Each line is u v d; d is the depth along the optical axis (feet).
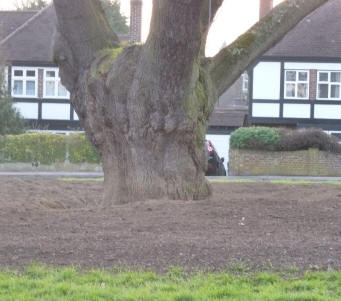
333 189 46.24
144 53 35.01
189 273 22.72
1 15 158.10
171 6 31.53
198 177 38.04
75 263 23.94
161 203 34.60
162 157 37.14
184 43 32.83
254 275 22.45
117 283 21.76
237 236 27.27
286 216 31.19
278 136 104.99
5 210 36.35
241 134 105.50
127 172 37.73
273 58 140.87
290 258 24.09
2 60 125.70
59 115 144.97
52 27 148.56
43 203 43.96
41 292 20.81
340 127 140.56
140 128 36.50
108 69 37.01
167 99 35.55
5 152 111.55
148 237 27.02
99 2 39.37
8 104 123.34
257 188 50.57
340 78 140.26
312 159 104.58
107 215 32.04
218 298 20.22
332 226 29.14
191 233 27.84
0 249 25.45
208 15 37.81
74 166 111.86
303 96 141.49
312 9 42.29
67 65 39.04
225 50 40.52
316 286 21.29
